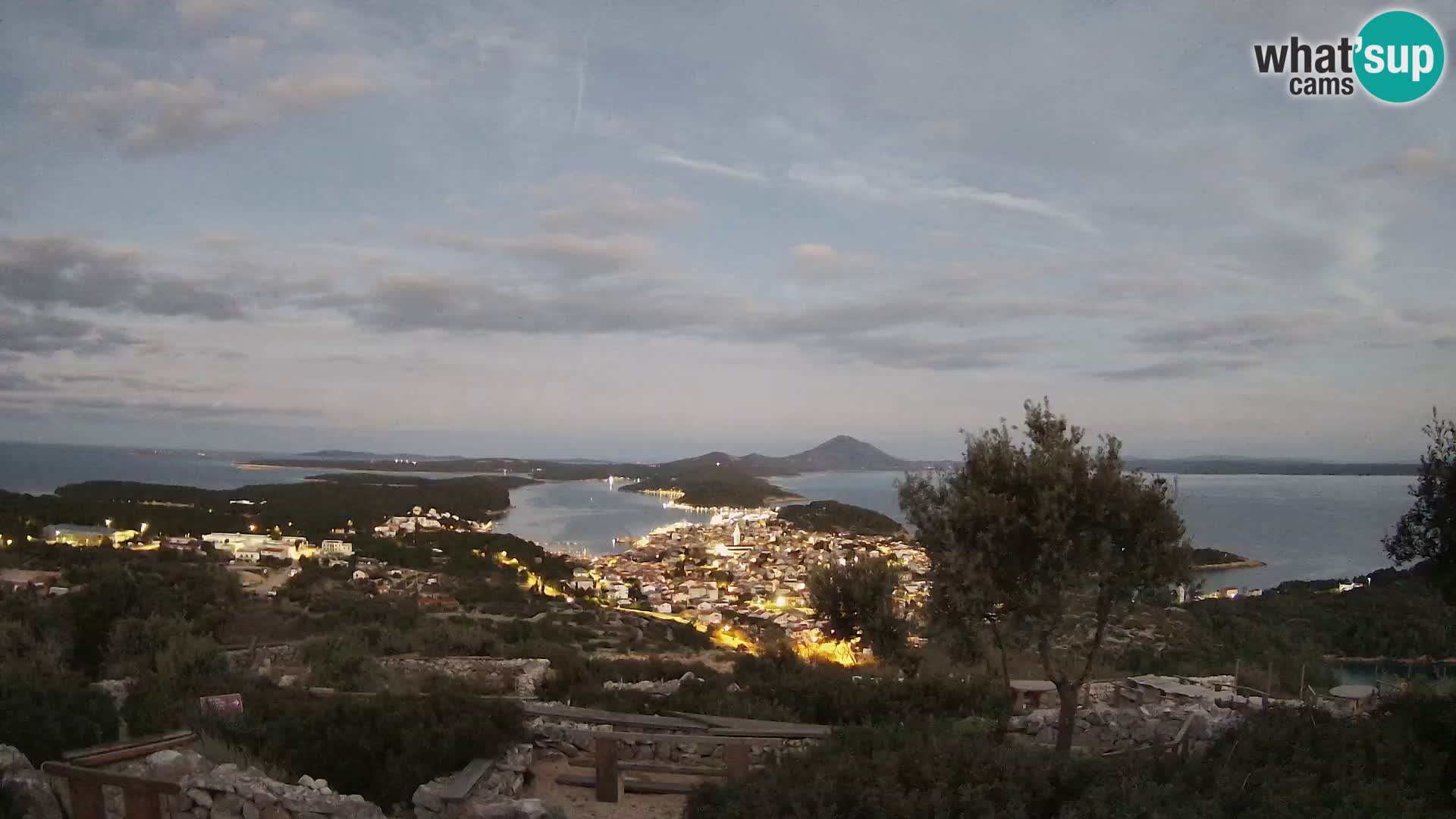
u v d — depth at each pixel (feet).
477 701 31.96
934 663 62.54
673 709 42.04
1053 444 30.99
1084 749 35.65
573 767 32.71
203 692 39.14
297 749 28.84
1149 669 69.87
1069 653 33.24
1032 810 21.90
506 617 145.69
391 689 49.06
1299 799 21.91
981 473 31.35
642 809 28.60
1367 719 30.35
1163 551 29.73
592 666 70.08
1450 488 29.96
